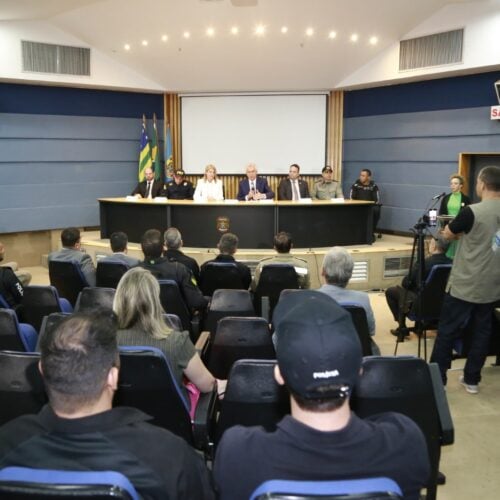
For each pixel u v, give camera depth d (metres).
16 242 8.02
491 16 6.25
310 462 0.98
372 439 1.00
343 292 2.71
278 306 1.21
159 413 1.87
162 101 8.99
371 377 1.81
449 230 3.15
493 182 3.07
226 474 1.01
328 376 0.97
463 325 3.25
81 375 1.04
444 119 7.43
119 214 6.92
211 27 7.06
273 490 0.87
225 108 8.87
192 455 1.12
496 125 6.80
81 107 8.30
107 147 8.62
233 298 3.21
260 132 8.88
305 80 8.27
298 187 7.68
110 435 1.04
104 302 3.06
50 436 1.04
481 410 3.11
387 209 8.41
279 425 1.03
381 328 4.86
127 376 1.77
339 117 8.81
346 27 7.05
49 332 1.11
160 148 9.10
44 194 8.10
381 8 6.66
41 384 1.79
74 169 8.36
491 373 3.68
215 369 2.64
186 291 3.45
